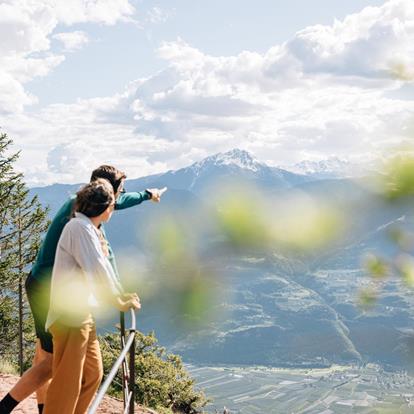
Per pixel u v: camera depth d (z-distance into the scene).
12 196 25.81
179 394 28.62
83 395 3.96
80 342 3.58
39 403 4.35
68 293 3.47
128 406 2.84
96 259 3.31
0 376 7.58
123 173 3.72
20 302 27.80
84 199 3.46
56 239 3.72
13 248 25.55
